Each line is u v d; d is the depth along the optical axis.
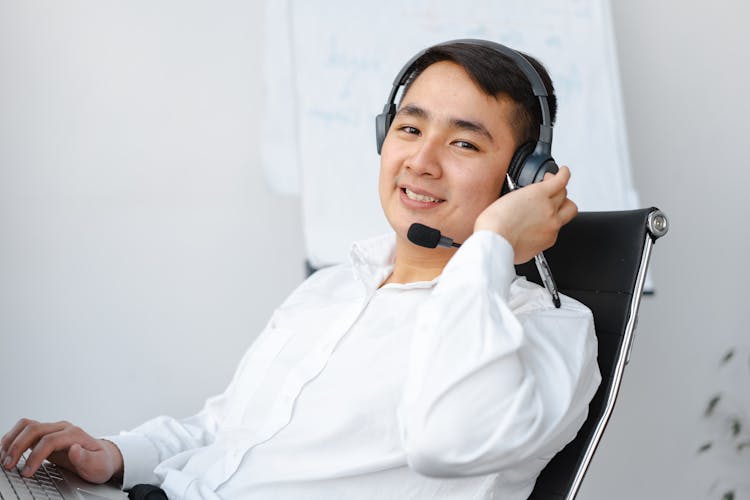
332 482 1.13
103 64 2.26
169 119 2.29
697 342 2.61
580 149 2.32
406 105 1.23
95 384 2.26
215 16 2.31
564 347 1.10
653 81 2.56
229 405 1.30
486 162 1.18
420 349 1.00
